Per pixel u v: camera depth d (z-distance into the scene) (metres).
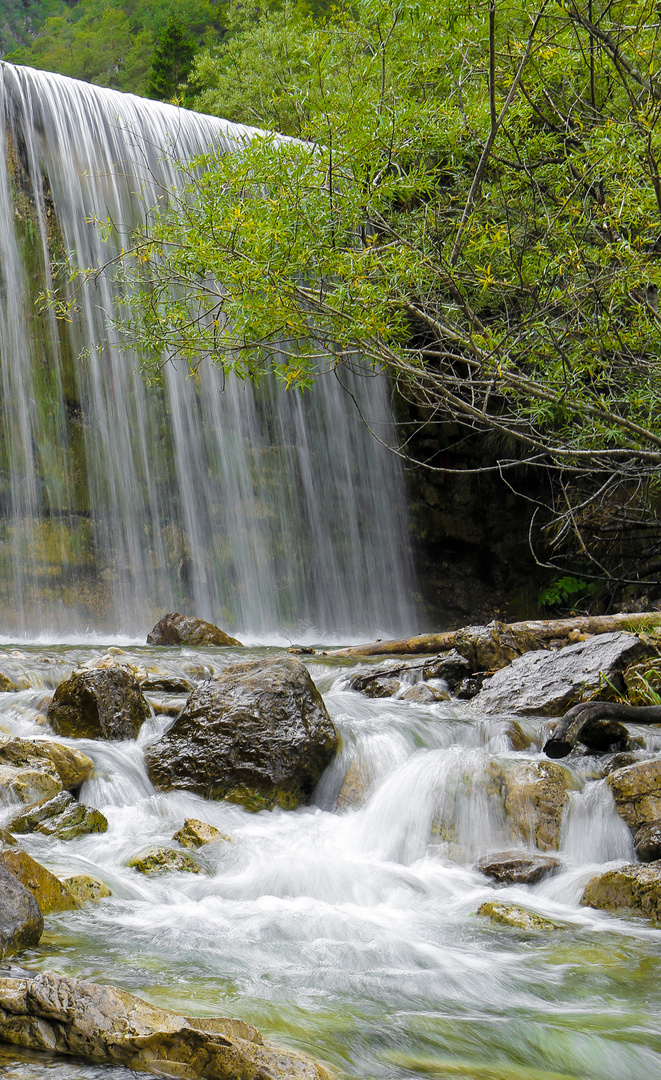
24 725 5.86
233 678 5.68
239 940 3.43
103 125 14.48
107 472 14.25
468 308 7.02
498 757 5.31
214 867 4.33
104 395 14.30
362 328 6.50
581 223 7.42
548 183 8.63
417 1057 2.52
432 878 4.49
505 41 7.39
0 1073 2.11
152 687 7.38
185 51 35.22
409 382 7.86
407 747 5.77
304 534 16.44
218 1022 2.35
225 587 15.37
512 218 8.56
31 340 13.48
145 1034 2.21
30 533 13.34
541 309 7.30
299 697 5.54
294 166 6.80
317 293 6.83
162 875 4.13
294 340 7.26
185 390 15.23
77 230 14.02
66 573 13.67
